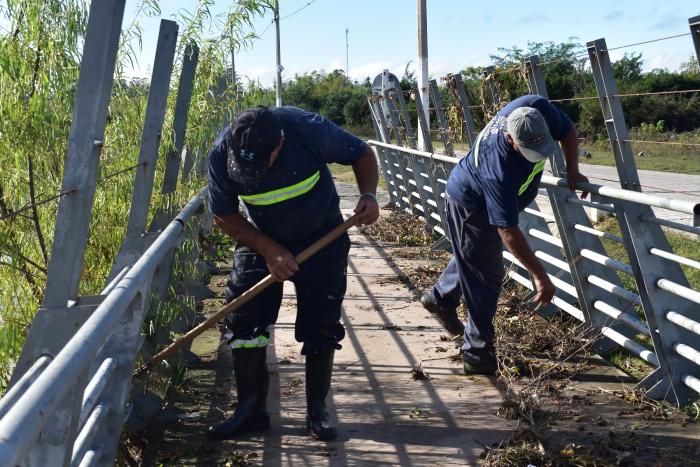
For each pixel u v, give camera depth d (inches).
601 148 922.1
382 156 525.0
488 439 161.3
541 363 206.5
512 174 177.9
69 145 105.0
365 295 293.0
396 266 347.3
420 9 565.3
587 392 187.3
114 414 122.8
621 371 201.8
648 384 182.4
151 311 174.7
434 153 359.3
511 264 275.1
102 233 174.6
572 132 195.6
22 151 151.0
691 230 157.6
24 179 157.8
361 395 187.9
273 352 223.1
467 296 198.2
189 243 196.1
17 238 154.5
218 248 335.9
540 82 225.5
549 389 189.2
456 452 155.2
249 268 163.9
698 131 836.6
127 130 183.9
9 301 151.4
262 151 137.8
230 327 165.5
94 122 104.9
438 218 387.5
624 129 183.3
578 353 214.4
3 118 148.6
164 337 187.0
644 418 170.1
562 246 223.6
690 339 178.5
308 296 163.3
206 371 212.1
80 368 76.1
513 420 171.0
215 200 153.9
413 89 411.8
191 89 205.3
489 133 185.5
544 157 172.6
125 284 105.3
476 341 199.0
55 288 104.9
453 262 223.0
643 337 225.1
